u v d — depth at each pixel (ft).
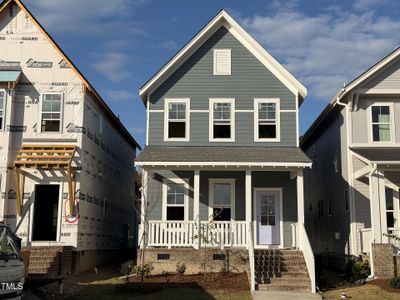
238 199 72.33
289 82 74.28
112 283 58.39
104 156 86.17
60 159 68.08
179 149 71.26
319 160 94.43
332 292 54.75
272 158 65.87
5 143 69.51
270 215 72.18
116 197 98.17
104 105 81.35
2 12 73.15
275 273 58.23
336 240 80.07
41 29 72.38
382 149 72.33
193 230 64.44
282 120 73.61
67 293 51.98
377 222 61.67
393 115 73.61
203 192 72.38
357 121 73.41
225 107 74.23
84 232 72.28
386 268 59.52
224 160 64.59
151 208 69.21
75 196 69.21
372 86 73.10
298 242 65.72
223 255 62.64
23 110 71.05
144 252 63.10
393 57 71.67
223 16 74.18
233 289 53.98
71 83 71.82
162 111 74.13
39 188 71.82
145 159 64.85
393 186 69.77
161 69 73.36
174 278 59.16
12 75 70.44
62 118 71.05
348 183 72.54
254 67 74.95
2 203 68.08
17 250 39.04
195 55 75.36
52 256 61.62
